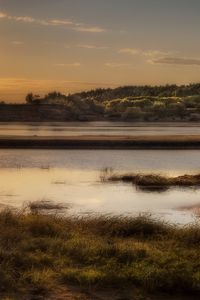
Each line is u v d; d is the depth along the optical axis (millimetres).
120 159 48594
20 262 9297
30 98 172500
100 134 82562
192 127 128875
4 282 8156
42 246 10617
